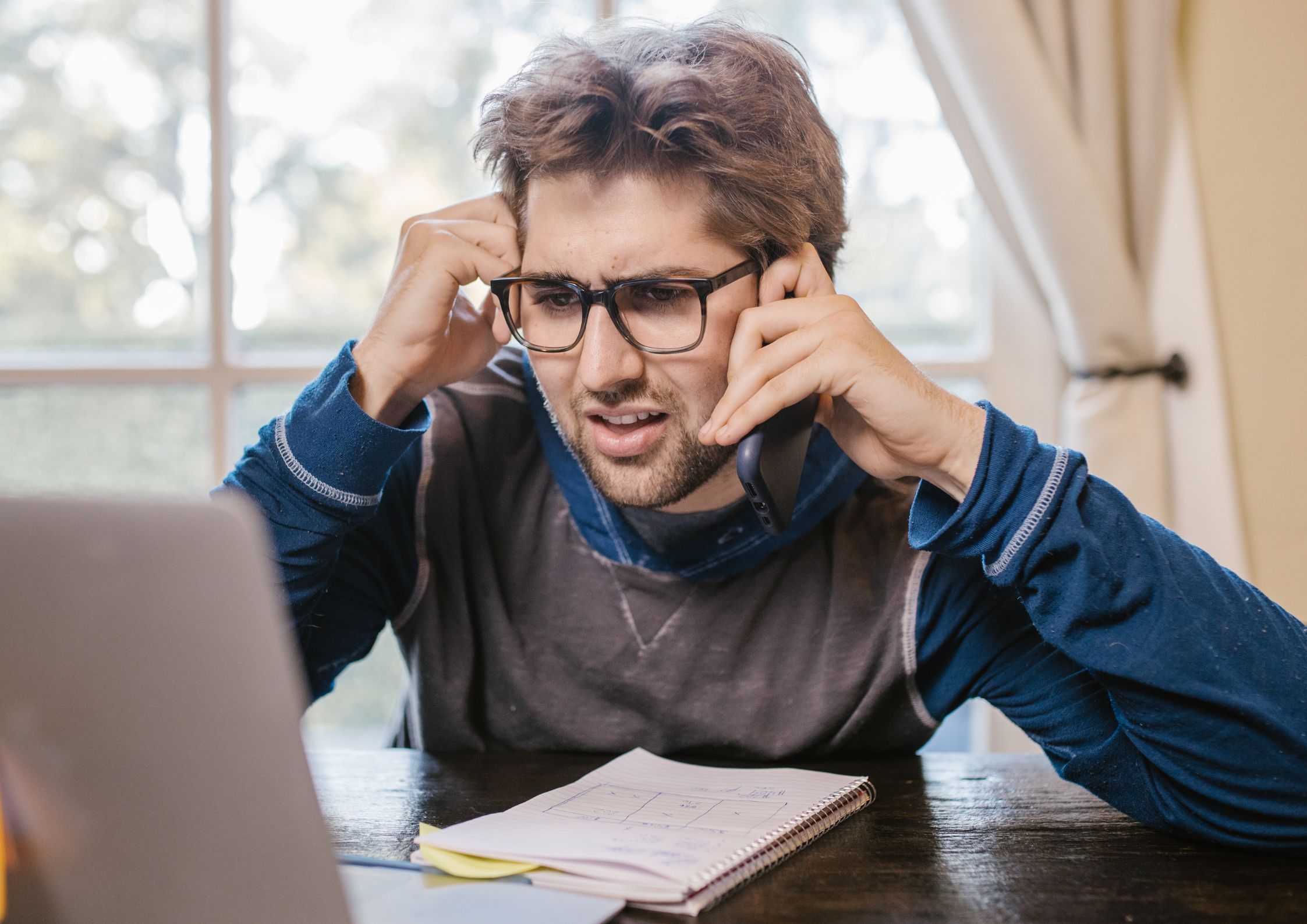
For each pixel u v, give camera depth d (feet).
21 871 1.70
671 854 2.18
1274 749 2.47
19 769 1.67
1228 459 5.18
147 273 6.26
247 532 1.53
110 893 1.69
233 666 1.57
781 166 2.93
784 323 2.84
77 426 6.24
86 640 1.61
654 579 3.42
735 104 2.87
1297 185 5.27
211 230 6.13
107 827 1.66
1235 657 2.55
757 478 2.82
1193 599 2.60
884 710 3.38
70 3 6.18
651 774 2.86
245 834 1.64
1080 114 5.16
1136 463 5.20
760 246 2.94
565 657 3.50
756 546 3.36
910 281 6.01
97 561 1.58
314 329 6.26
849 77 5.92
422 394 3.26
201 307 6.23
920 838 2.54
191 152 6.20
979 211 5.93
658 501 3.05
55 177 6.24
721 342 2.93
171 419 6.23
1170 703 2.55
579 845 2.24
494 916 1.97
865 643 3.34
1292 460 5.31
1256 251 5.31
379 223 6.25
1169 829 2.60
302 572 3.08
